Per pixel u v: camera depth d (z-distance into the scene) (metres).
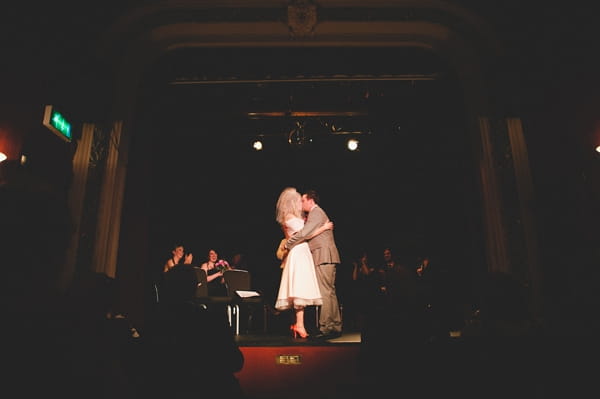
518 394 2.08
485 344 2.11
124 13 4.14
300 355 3.24
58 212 0.93
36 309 0.94
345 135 7.58
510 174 4.00
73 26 3.96
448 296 5.19
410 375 1.90
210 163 7.83
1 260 0.86
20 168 3.40
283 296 3.99
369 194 8.18
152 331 1.69
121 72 4.38
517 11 4.14
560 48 3.95
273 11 4.40
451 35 4.46
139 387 1.62
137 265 4.58
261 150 7.86
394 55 5.16
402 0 4.32
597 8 3.87
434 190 6.81
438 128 6.24
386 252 7.10
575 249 3.60
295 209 4.25
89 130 3.96
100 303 1.11
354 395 3.13
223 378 1.65
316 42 4.63
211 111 6.55
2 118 3.48
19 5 3.73
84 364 0.98
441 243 6.41
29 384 0.92
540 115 3.91
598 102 3.75
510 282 2.21
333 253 4.14
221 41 4.62
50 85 3.70
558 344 2.17
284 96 6.25
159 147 5.79
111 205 4.04
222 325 1.71
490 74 4.31
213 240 8.09
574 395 2.14
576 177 3.71
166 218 6.64
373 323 1.97
